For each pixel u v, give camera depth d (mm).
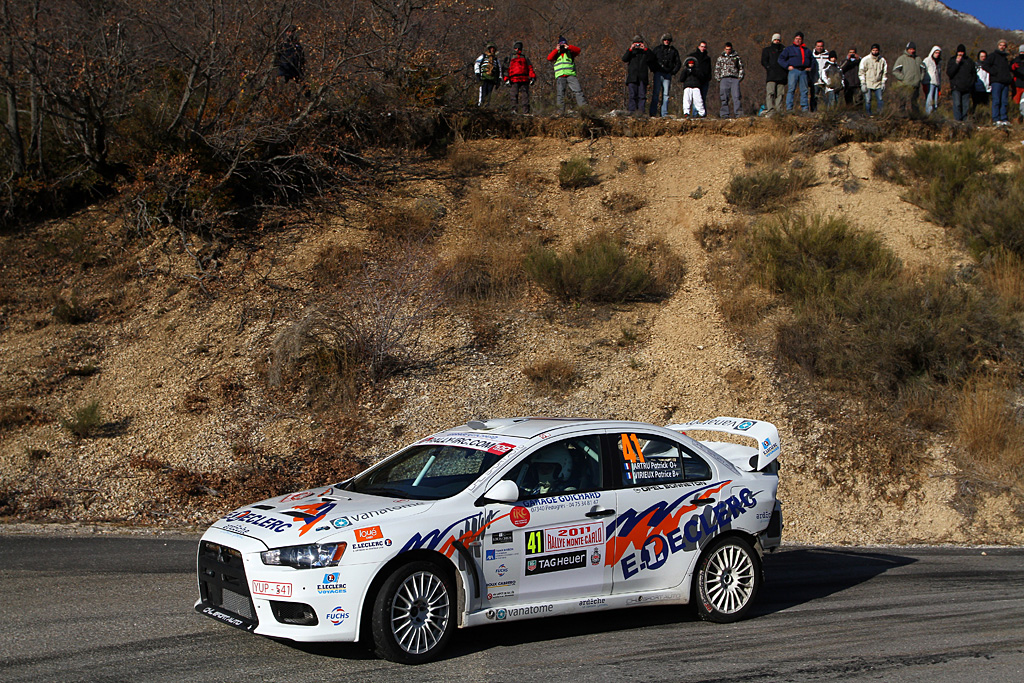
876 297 13578
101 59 15516
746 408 12281
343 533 5113
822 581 7879
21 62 15398
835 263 15344
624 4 45625
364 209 17109
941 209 17141
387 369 12641
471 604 5391
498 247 15875
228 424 11320
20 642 5441
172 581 6988
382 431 11336
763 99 31859
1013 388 12391
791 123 20281
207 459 10422
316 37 17109
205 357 12859
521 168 19031
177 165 15359
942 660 5418
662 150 20047
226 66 16281
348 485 6348
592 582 5867
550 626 6199
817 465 11016
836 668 5211
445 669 5086
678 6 50562
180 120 16766
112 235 15930
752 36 49188
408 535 5227
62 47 15211
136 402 11820
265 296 14234
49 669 4941
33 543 8070
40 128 16344
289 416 11609
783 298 14922
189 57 16109
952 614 6668
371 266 15039
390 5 18953
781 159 19406
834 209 17672
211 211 15992
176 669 4984
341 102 18672
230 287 14508
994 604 7008
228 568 5281
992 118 21156
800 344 13242
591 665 5207
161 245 15680
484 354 13219
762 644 5770
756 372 13117
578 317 14453
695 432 11734
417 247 15633
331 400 11992
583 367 13117
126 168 16781
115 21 15727
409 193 17812
